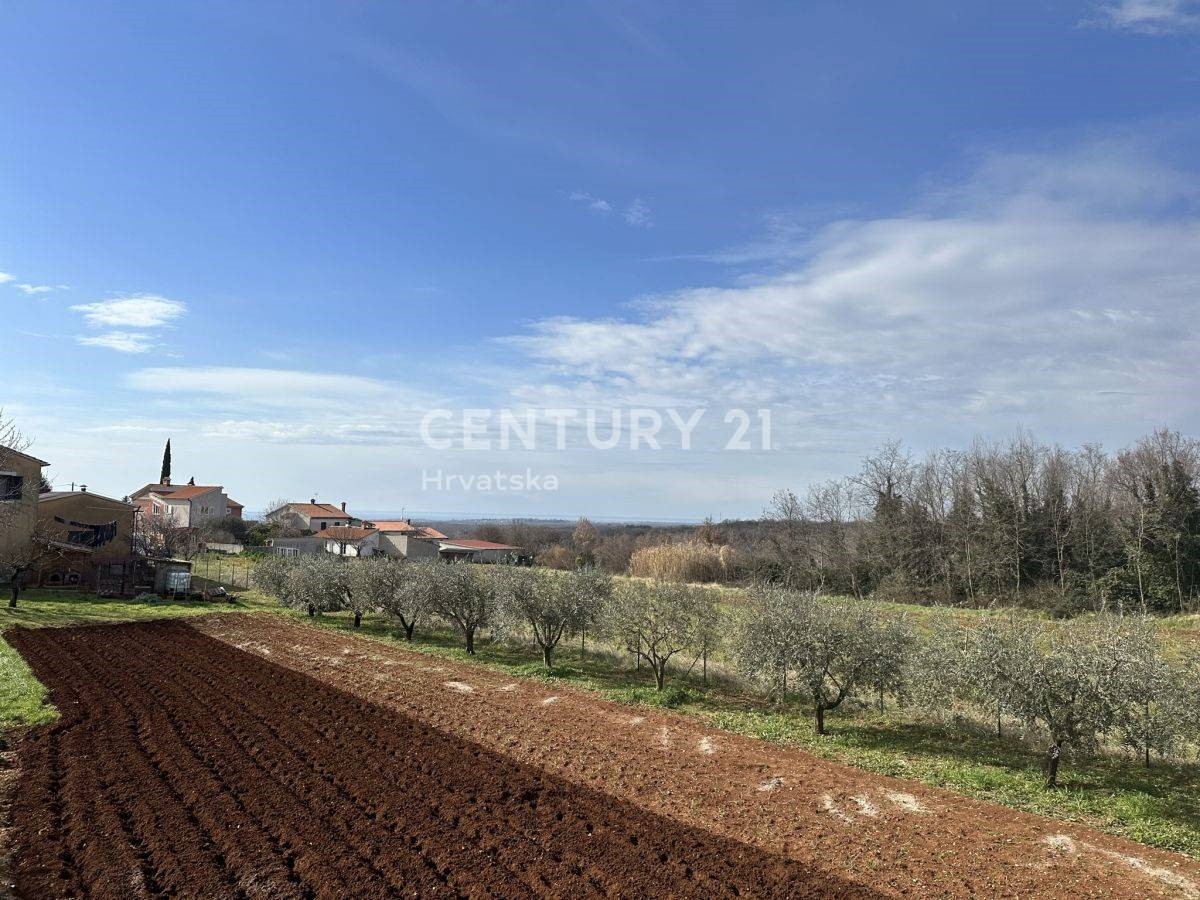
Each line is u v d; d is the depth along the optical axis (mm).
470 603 26328
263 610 38188
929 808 11742
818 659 16250
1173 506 41375
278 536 78312
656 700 18891
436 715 16969
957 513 49000
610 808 11453
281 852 9508
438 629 32906
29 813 10406
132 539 47969
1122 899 8797
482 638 30344
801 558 50688
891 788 12688
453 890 8711
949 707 15852
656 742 15148
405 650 26844
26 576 41594
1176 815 11727
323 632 31281
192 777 12117
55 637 26844
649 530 96812
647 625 20609
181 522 81188
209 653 24891
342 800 11367
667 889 8844
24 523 41594
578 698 19094
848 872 9414
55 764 12656
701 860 9664
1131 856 10078
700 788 12445
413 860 9375
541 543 93250
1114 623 14266
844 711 18391
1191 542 40156
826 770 13641
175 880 8641
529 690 20000
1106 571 42438
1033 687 13023
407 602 28516
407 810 11039
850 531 51250
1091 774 13711
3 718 15312
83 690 18406
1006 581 45281
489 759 13727
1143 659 12969
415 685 20281
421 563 31312
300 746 14086
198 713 16453
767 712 18281
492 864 9391
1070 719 12977
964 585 45938
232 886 8602
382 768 12922
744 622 18078
